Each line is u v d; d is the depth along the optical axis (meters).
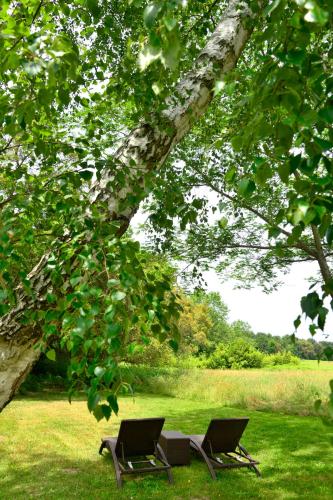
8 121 1.90
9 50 1.51
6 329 2.11
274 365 33.53
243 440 8.38
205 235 9.41
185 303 23.77
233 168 1.51
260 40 1.27
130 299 1.75
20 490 5.44
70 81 2.13
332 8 1.04
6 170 2.64
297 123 1.23
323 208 1.16
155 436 6.19
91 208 2.07
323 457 7.15
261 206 9.34
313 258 9.70
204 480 5.97
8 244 1.79
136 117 2.98
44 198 2.09
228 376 16.97
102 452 7.28
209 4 4.42
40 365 17.09
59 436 8.41
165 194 2.89
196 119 2.75
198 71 2.78
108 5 3.76
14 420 9.87
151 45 1.19
